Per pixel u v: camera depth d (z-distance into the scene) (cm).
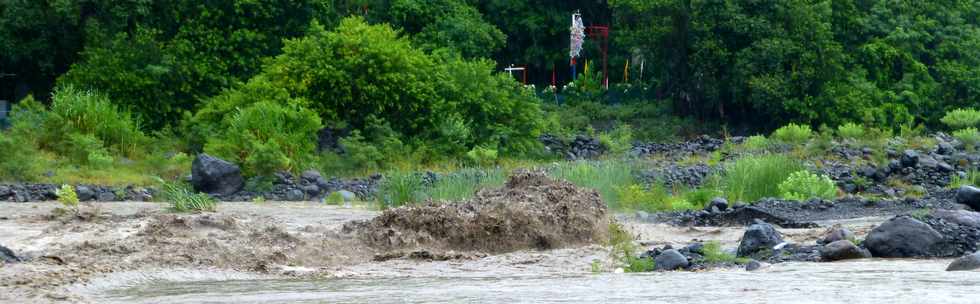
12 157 6619
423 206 3303
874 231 2684
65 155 7519
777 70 12938
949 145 7606
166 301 1958
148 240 3019
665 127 13525
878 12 13962
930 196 4966
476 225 3191
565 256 2962
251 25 11262
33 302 1991
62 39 11244
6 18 11050
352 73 9056
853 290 1744
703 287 1877
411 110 9125
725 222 4153
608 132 13200
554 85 16838
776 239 2794
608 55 17000
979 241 2702
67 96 7981
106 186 6266
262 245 2964
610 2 14050
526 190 3519
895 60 13875
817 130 12912
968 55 13912
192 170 6344
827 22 13338
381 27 9562
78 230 3484
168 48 10669
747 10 13350
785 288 1817
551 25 17075
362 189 6359
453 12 14338
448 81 9506
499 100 9688
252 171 6719
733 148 8838
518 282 2150
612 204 4703
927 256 2617
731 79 13238
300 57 9169
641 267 2564
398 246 3092
